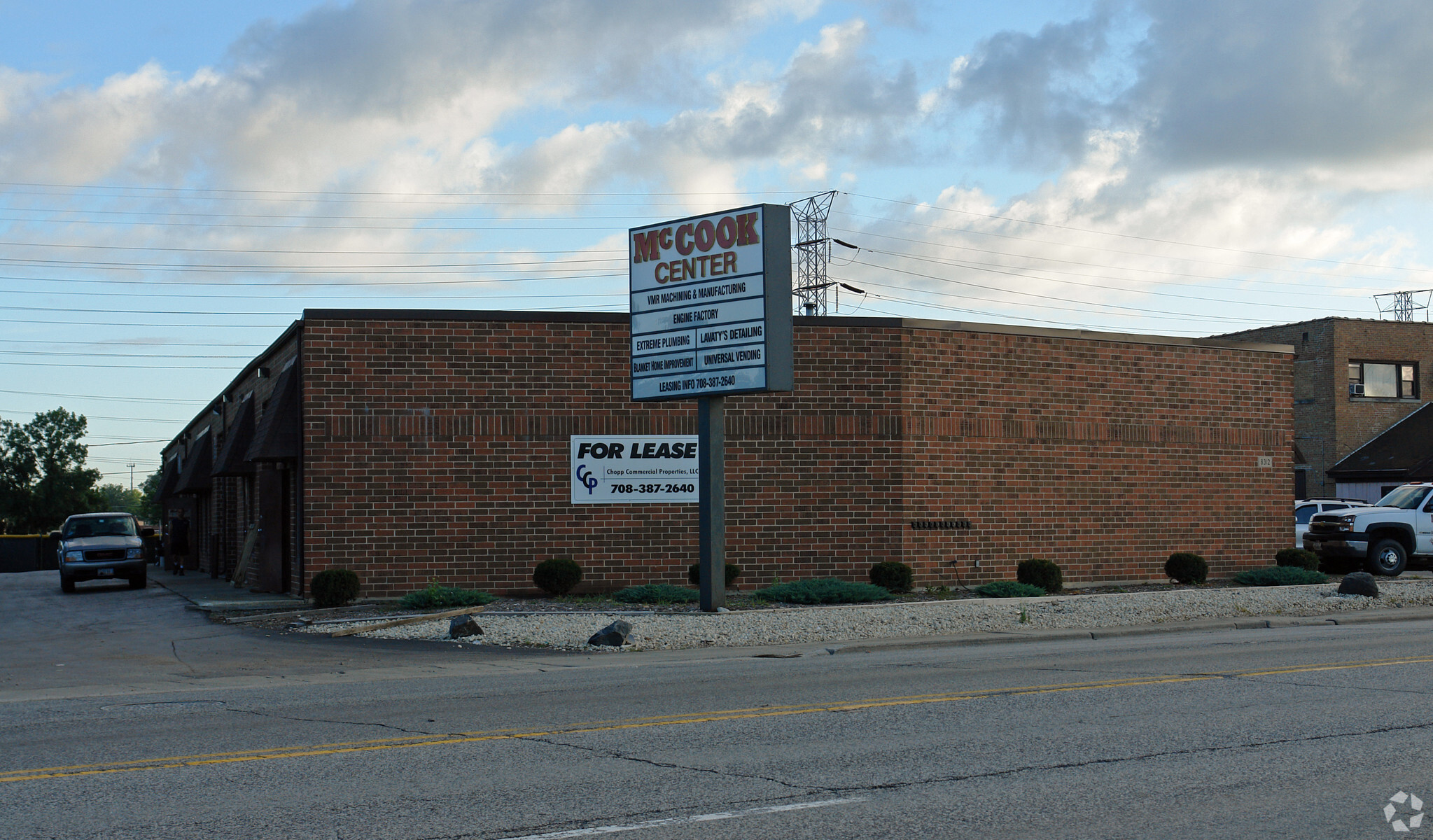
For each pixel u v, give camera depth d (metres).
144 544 31.81
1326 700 10.22
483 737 8.79
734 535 22.41
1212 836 6.00
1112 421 25.27
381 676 13.14
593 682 12.05
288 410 22.20
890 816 6.38
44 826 6.32
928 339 23.47
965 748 8.22
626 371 22.28
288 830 6.19
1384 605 20.25
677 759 7.93
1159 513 25.69
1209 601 19.84
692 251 18.39
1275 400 27.25
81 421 95.56
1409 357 47.84
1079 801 6.70
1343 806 6.58
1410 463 43.53
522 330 21.92
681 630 16.28
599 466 22.11
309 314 21.14
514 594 21.66
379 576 21.20
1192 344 26.30
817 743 8.44
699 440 19.08
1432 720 9.21
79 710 10.72
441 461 21.52
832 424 22.84
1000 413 24.09
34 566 59.50
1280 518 27.17
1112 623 17.48
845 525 22.81
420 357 21.52
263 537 25.03
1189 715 9.47
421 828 6.19
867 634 16.27
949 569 23.38
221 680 13.12
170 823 6.35
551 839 5.96
